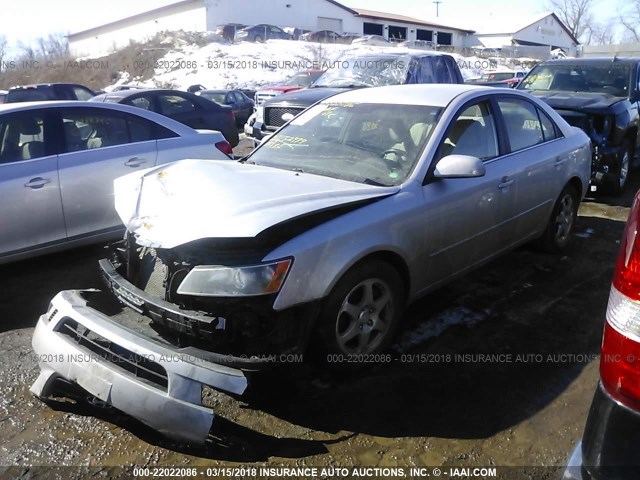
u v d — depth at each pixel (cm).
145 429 288
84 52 4928
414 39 5588
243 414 298
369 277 319
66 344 281
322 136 411
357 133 398
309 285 285
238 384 261
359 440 278
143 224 303
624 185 786
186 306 286
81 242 507
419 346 364
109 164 516
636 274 159
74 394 308
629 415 159
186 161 378
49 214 481
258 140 895
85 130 517
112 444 277
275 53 3347
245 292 269
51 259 526
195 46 3506
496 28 6056
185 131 590
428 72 945
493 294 442
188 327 275
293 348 286
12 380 331
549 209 485
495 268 495
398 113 399
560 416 294
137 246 334
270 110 874
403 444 275
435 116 383
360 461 264
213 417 268
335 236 296
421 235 345
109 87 3089
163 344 265
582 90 811
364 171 363
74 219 498
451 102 394
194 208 297
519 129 455
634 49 2072
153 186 337
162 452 271
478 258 407
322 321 300
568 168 498
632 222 168
